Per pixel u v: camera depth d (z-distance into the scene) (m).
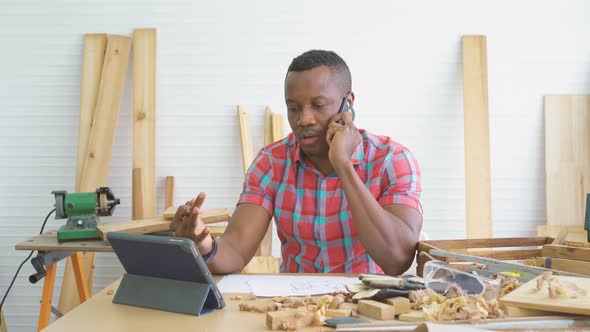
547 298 1.12
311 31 3.28
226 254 1.67
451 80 3.26
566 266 1.40
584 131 3.21
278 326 1.12
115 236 1.27
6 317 3.38
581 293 1.14
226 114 3.31
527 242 1.81
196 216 1.46
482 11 3.24
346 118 1.75
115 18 3.32
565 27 3.22
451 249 1.77
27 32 3.33
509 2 3.23
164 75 3.32
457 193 3.27
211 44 3.30
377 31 3.26
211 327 1.13
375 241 1.67
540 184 3.26
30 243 2.42
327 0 3.27
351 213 1.72
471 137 3.19
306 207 1.86
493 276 1.35
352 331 1.05
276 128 3.24
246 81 3.30
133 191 3.22
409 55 3.26
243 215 1.85
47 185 3.35
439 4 3.25
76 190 3.24
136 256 1.28
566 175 3.20
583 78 3.23
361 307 1.19
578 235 1.90
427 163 3.28
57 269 3.36
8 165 3.36
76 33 3.33
